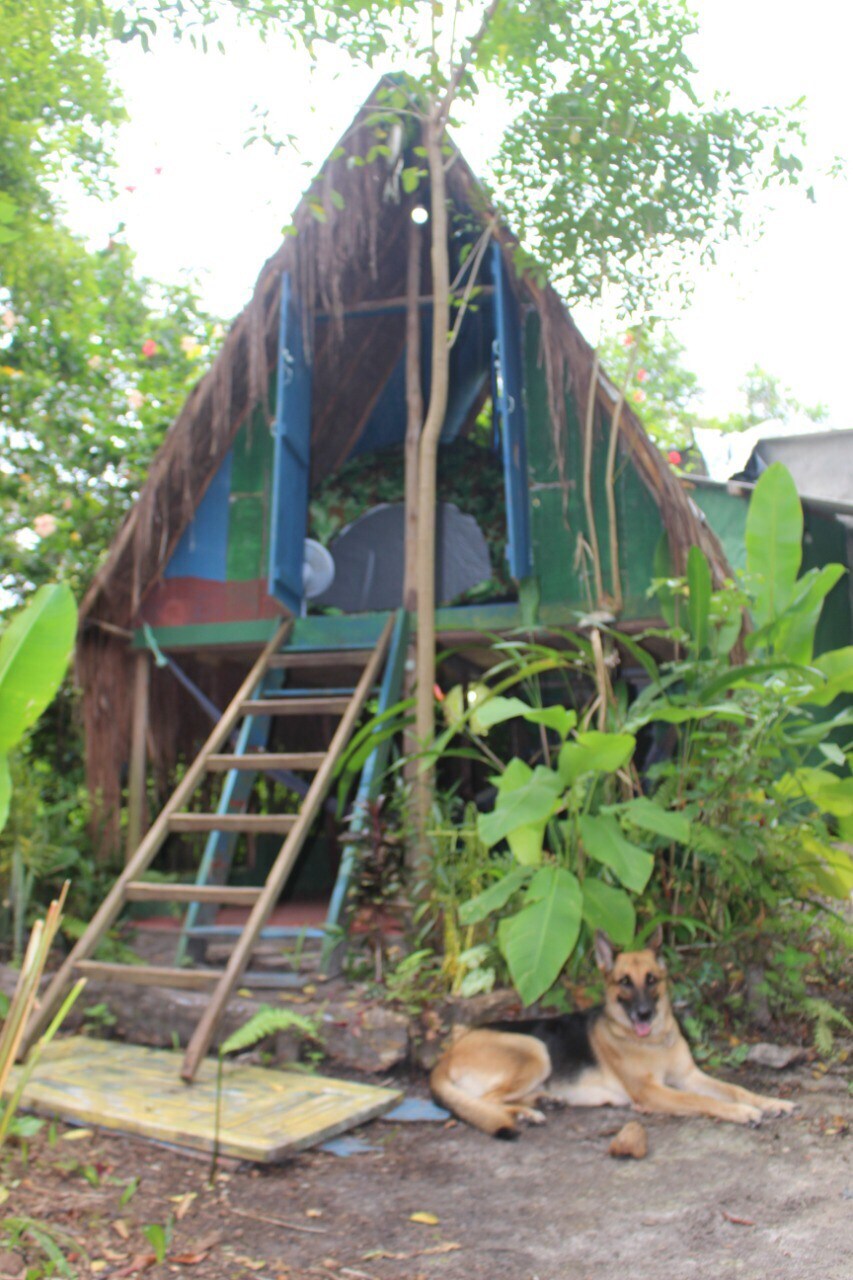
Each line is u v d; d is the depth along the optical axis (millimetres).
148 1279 2852
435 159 6602
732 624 5977
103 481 9094
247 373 7488
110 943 6586
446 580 7730
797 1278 2834
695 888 5648
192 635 7617
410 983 5273
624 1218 3330
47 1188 3447
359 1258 3043
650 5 6312
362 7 5852
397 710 5875
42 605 3236
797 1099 4570
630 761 5988
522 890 5637
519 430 7129
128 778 7711
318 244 7145
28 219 7898
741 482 10109
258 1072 4750
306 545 7980
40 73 7145
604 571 7020
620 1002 4641
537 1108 4602
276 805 9188
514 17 6211
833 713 9109
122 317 10812
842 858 5828
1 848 6855
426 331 8625
